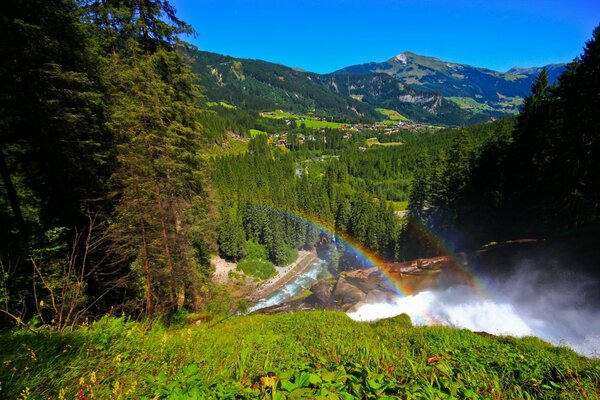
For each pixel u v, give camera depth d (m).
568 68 21.80
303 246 79.19
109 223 12.47
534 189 27.86
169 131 12.31
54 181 11.51
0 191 10.69
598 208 22.67
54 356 3.67
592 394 3.58
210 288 16.52
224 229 58.78
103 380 3.34
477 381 3.58
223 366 3.90
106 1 13.41
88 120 12.58
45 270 8.82
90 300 11.62
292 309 23.80
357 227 57.66
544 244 21.45
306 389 2.39
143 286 13.02
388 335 9.74
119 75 12.45
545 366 5.04
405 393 2.42
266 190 84.62
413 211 45.38
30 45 9.07
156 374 3.73
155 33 14.13
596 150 20.47
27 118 9.91
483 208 34.44
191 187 15.38
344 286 26.62
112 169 13.94
